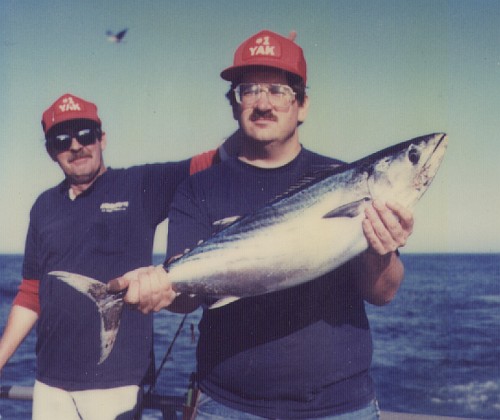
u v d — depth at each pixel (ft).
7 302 104.63
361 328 7.90
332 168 7.87
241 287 7.70
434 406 44.24
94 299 7.71
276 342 7.61
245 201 8.00
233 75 8.20
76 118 11.59
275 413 7.63
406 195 7.66
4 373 51.49
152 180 11.55
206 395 8.01
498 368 54.80
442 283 125.80
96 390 10.80
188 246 8.02
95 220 11.48
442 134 7.77
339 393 7.63
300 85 8.10
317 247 7.55
